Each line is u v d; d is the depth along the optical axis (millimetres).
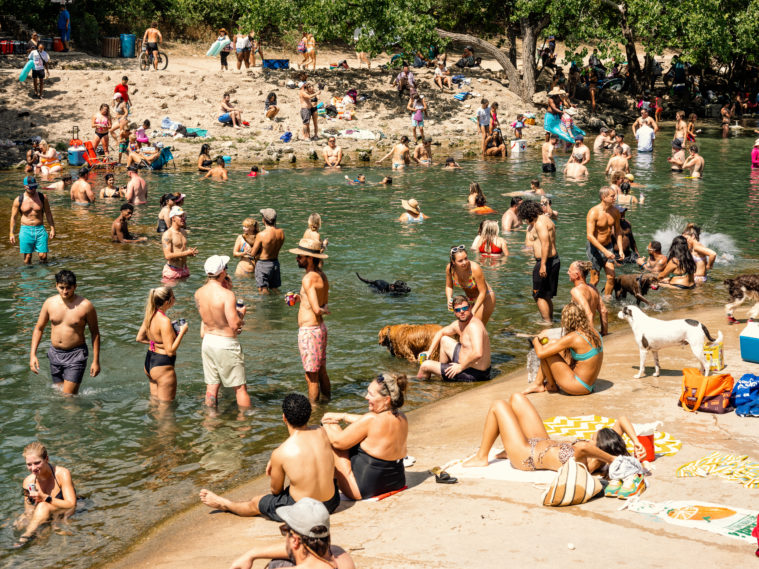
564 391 9438
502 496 6898
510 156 33062
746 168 29156
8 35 38500
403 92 37844
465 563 5727
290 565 5336
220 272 9602
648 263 16062
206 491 7230
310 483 6625
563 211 21516
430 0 37156
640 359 9797
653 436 7359
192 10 45125
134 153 27844
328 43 48500
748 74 49438
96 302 13742
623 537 6012
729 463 7176
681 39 40531
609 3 42656
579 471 6723
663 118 45812
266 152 30109
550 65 45906
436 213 21438
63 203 22141
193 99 33594
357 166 29859
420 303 14000
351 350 11844
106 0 42406
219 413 9672
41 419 9406
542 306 13117
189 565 6117
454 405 9656
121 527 7074
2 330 12359
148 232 18969
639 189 24891
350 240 18438
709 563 5555
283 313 13516
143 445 8797
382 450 7027
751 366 9867
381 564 5770
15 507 7523
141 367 11055
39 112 30688
